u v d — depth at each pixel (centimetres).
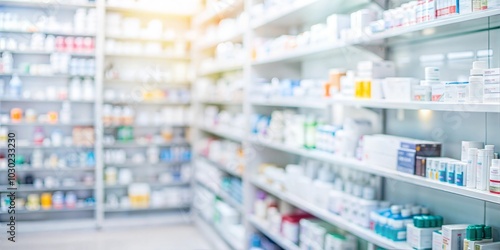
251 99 425
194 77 620
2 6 542
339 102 280
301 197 342
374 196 279
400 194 284
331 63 368
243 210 440
